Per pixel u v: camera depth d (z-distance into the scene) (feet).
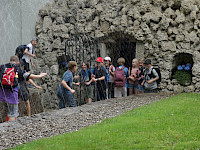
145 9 31.99
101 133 13.76
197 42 28.89
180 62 31.86
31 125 16.67
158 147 11.60
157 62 31.50
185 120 15.33
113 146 11.91
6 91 19.19
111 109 20.63
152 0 31.83
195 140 12.23
